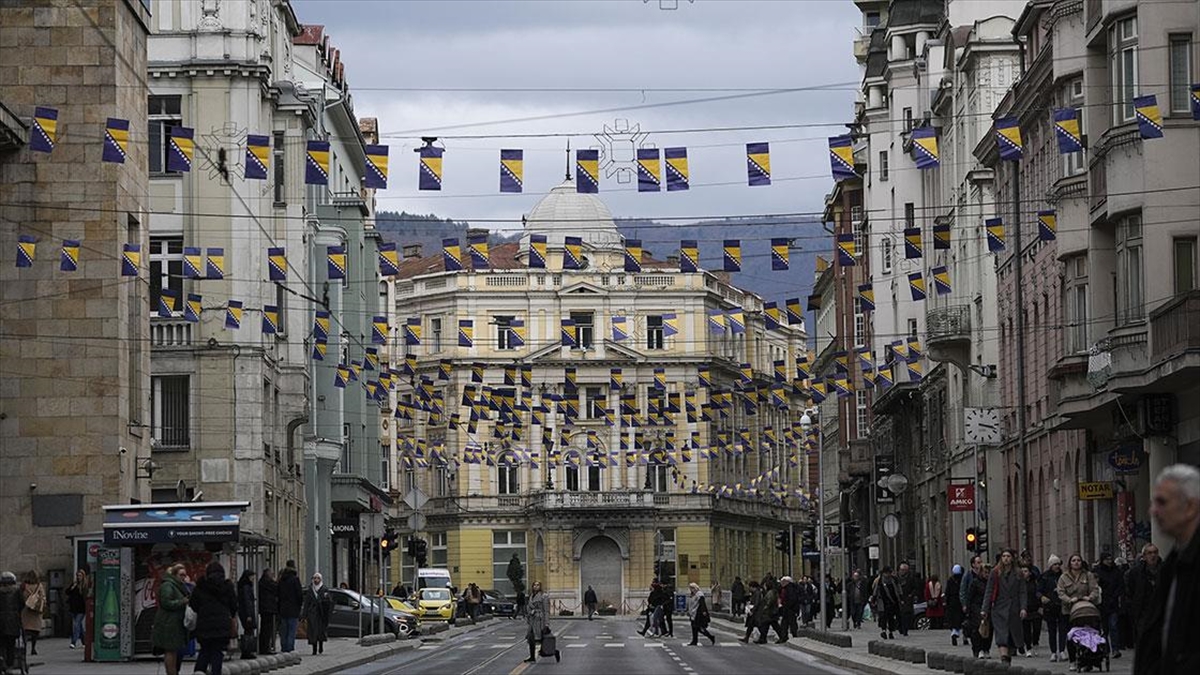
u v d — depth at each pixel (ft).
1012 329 198.39
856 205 344.69
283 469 208.23
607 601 413.59
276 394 205.57
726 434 308.60
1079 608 99.76
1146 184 128.16
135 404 158.40
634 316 412.57
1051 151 172.04
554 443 411.34
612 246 414.82
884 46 306.14
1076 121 110.32
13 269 150.41
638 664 139.64
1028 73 172.55
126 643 117.19
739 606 280.92
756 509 447.83
